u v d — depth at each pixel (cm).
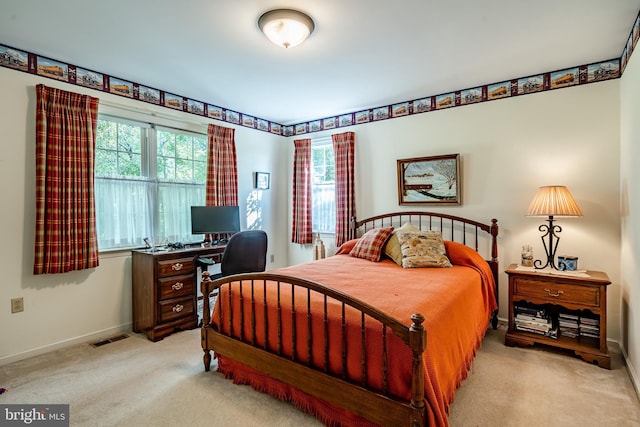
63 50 256
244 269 329
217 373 231
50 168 262
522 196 314
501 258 324
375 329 157
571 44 247
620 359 249
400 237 315
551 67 290
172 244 340
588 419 179
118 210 315
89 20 213
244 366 212
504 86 321
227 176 402
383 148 400
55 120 265
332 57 268
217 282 228
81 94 280
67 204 270
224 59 271
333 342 171
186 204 372
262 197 461
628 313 241
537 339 266
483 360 249
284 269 281
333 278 246
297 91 349
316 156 465
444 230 356
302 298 195
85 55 264
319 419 177
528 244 311
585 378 221
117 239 314
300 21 205
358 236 415
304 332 182
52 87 267
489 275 297
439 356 159
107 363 248
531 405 192
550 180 300
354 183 418
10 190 252
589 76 283
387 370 150
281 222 489
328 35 233
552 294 259
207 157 386
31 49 254
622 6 198
